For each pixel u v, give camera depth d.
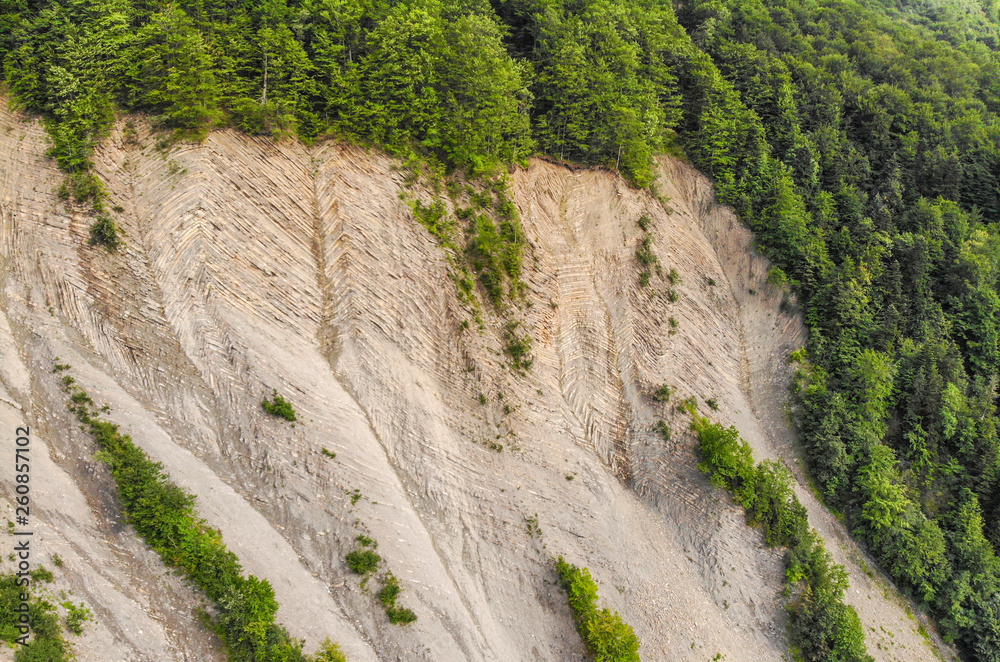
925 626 36.91
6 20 34.03
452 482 31.91
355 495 29.55
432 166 39.03
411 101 38.62
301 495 29.00
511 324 36.62
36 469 26.12
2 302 29.06
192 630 25.09
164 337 30.20
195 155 33.53
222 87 35.19
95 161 32.69
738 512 35.09
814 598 33.59
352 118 37.44
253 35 37.28
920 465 40.56
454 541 30.91
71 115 33.25
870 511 38.09
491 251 37.75
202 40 35.19
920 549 37.16
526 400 35.44
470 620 29.03
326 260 34.72
